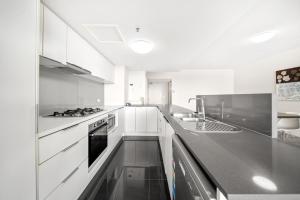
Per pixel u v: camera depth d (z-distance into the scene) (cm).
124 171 234
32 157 96
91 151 189
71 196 146
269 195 42
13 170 83
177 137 114
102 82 422
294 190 43
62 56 179
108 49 302
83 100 312
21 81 88
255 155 71
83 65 237
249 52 368
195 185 62
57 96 223
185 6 162
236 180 48
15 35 84
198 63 476
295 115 240
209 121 175
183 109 309
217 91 596
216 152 74
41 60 160
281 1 162
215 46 315
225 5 161
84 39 245
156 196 177
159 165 255
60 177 127
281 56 386
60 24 175
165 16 182
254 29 232
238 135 109
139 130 444
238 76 562
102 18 185
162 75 614
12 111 83
